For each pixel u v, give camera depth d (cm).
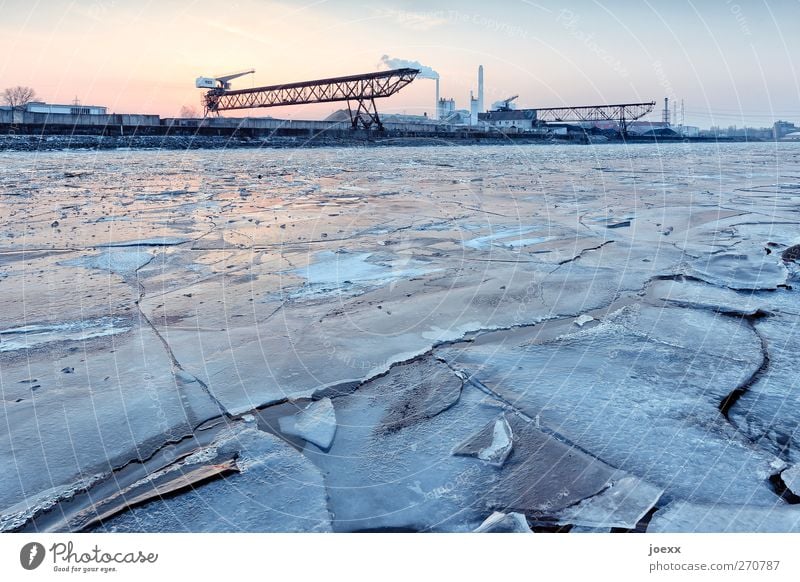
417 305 365
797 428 217
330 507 175
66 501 177
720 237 590
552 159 2270
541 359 284
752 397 243
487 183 1214
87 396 242
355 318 340
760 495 179
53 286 407
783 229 636
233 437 212
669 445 206
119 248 536
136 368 271
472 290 398
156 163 1880
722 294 391
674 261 485
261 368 271
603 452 203
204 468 193
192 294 389
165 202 890
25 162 1753
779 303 373
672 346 299
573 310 360
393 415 231
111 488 183
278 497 179
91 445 206
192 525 167
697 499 177
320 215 752
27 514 170
